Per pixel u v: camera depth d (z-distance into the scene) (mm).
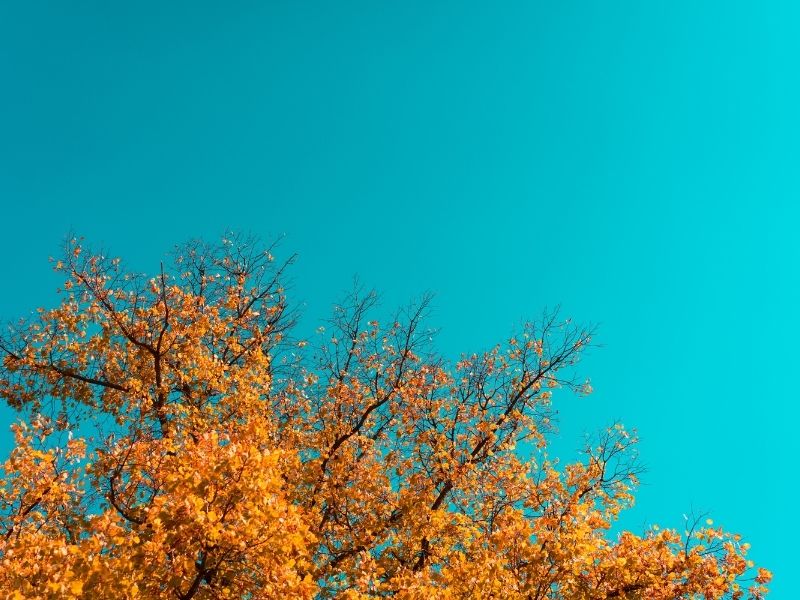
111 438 10242
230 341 15445
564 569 8945
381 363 15406
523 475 13867
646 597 9273
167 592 7234
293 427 14461
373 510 12836
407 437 14758
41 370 14219
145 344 13594
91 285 13938
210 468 7289
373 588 8359
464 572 8852
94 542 6855
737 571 9109
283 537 7293
